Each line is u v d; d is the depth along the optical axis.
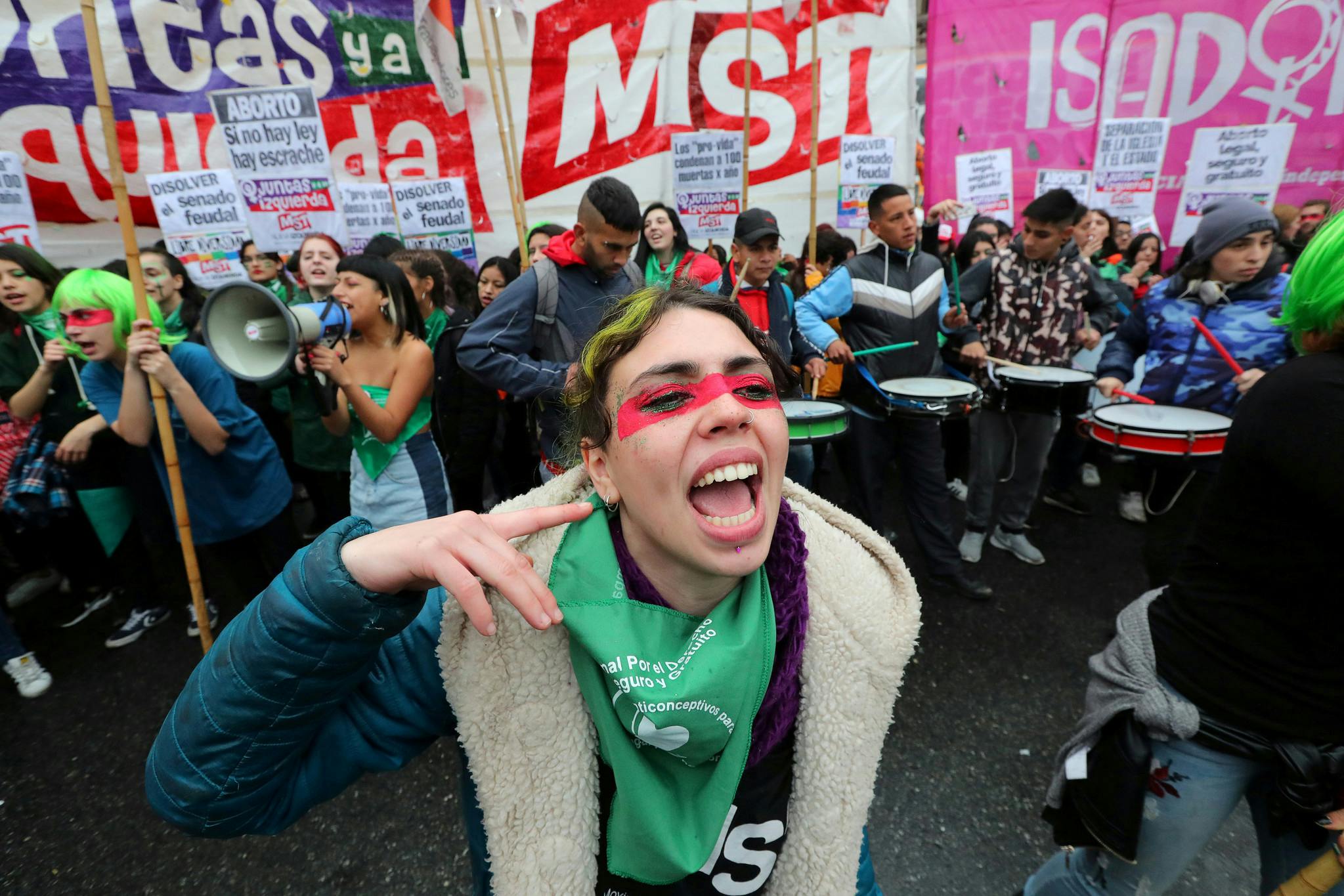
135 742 2.56
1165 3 5.75
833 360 3.16
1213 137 4.66
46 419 3.02
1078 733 1.32
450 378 3.41
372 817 2.15
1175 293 2.82
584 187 5.65
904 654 0.84
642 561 0.78
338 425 2.35
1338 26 5.49
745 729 0.75
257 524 2.76
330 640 0.59
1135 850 1.22
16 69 4.43
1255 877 1.84
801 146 5.70
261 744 0.62
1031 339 3.51
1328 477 0.96
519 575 0.62
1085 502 4.31
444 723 0.78
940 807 2.09
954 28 6.07
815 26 3.73
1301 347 1.13
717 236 4.23
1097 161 5.33
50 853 2.08
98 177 4.74
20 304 2.86
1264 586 1.07
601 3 5.31
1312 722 1.07
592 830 0.76
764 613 0.77
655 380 0.72
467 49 5.25
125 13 4.55
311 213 3.69
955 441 4.65
